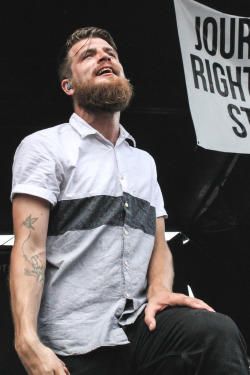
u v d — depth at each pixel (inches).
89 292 68.7
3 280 320.8
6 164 290.4
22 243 68.6
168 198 318.0
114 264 70.8
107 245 71.6
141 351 65.1
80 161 76.7
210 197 309.0
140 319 68.2
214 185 300.4
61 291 68.8
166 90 274.1
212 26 157.2
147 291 74.4
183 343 60.7
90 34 92.0
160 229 83.9
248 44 158.4
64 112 279.6
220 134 149.2
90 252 70.9
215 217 318.0
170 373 61.7
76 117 82.2
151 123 284.4
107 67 86.1
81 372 64.5
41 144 76.3
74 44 91.3
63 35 255.3
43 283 67.2
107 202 74.1
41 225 70.4
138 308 69.6
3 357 291.4
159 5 236.2
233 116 151.3
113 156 79.5
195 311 62.9
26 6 240.1
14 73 266.8
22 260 67.2
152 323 64.7
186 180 304.3
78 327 66.7
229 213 308.3
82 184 74.6
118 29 251.4
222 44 157.1
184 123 283.1
